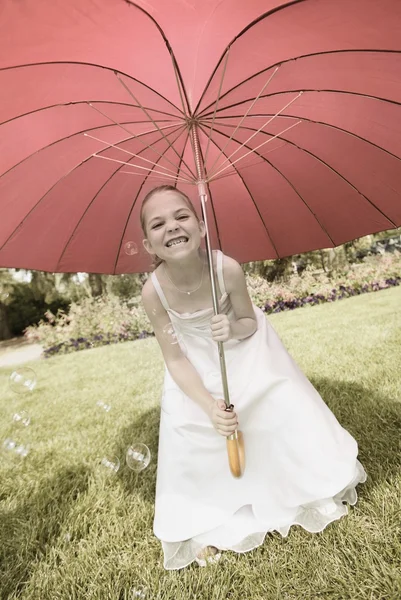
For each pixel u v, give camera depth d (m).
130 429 2.99
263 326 2.03
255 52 1.42
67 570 1.68
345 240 2.37
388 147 1.85
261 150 2.03
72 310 8.28
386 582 1.36
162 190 1.71
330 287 7.70
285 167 2.11
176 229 1.66
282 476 1.71
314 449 1.65
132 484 2.23
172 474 1.78
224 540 1.68
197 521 1.71
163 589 1.52
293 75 1.54
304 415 1.68
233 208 2.34
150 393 3.84
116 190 2.13
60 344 7.77
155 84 1.50
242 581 1.50
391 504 1.67
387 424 2.30
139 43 1.33
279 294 7.76
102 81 1.48
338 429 1.73
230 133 1.92
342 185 2.11
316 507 1.69
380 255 8.40
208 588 1.47
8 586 1.66
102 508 2.04
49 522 1.98
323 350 3.99
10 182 1.81
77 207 2.10
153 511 1.97
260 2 1.24
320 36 1.38
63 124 1.68
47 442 3.01
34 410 3.87
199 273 1.86
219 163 2.12
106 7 1.19
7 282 9.83
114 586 1.56
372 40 1.38
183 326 1.99
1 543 1.90
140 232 2.34
